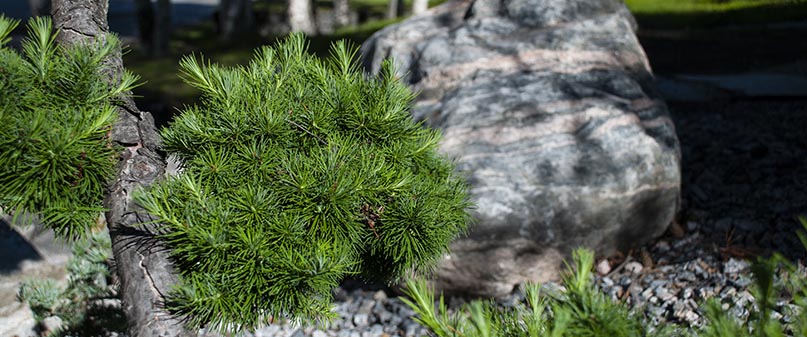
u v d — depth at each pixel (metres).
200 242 1.59
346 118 1.98
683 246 5.10
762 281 1.29
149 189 1.68
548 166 4.76
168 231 1.64
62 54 1.74
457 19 6.14
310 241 1.76
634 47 5.68
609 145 4.86
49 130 1.58
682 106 8.90
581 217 4.74
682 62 11.43
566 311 1.25
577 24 5.68
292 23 21.22
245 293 1.67
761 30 13.20
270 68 2.05
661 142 5.12
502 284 4.77
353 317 4.82
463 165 4.80
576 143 4.87
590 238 4.83
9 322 4.88
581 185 4.73
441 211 1.98
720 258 4.79
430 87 5.52
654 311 4.27
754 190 5.88
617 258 5.03
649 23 16.11
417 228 1.90
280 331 4.67
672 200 5.10
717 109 8.55
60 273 5.53
